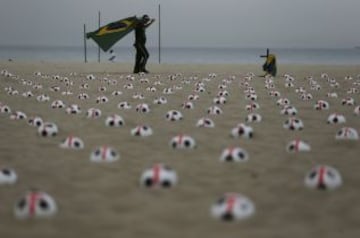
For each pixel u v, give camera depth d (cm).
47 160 678
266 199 498
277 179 575
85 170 621
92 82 2073
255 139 831
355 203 484
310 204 481
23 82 2031
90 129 938
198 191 526
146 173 555
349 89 1802
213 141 813
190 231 408
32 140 827
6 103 1362
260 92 1672
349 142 800
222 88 1802
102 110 1217
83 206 477
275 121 1037
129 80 2175
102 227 419
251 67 3466
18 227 421
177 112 1069
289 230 410
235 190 529
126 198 502
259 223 427
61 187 545
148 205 479
